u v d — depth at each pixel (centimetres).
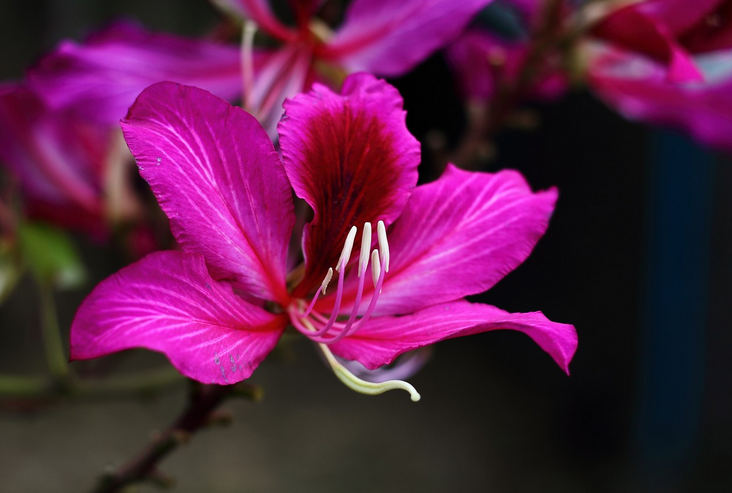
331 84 55
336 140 50
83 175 61
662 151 175
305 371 218
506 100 61
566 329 47
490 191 51
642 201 186
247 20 56
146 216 61
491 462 192
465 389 216
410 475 187
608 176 193
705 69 60
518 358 221
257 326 49
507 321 47
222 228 48
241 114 48
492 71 62
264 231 49
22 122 60
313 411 204
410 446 196
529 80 60
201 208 48
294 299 50
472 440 199
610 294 195
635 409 189
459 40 63
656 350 183
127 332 46
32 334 204
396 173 50
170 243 58
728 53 59
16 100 59
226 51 56
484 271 50
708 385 180
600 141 193
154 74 56
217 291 48
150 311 46
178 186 47
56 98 55
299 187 49
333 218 50
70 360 45
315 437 196
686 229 176
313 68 56
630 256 189
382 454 192
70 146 61
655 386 184
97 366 63
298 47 56
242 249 49
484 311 50
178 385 63
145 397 63
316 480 183
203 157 48
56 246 62
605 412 195
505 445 198
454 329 49
